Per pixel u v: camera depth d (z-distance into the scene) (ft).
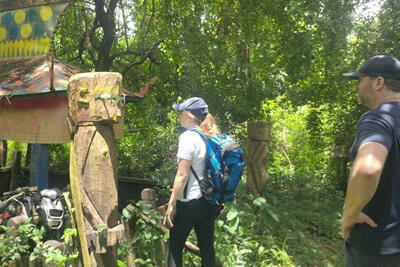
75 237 9.87
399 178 5.94
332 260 15.57
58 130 16.57
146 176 25.25
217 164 9.50
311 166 31.94
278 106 35.24
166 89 27.68
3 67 18.49
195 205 9.51
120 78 9.46
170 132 26.25
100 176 9.25
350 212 5.82
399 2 23.95
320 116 30.68
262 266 13.15
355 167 5.66
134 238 10.73
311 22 24.29
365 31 25.54
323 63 26.21
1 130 17.83
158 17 28.81
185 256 12.19
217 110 24.39
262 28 27.04
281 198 21.24
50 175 23.44
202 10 24.70
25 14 18.62
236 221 13.62
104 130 9.39
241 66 24.44
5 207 13.06
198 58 23.97
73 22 29.99
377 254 6.00
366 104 6.77
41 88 15.94
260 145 17.11
